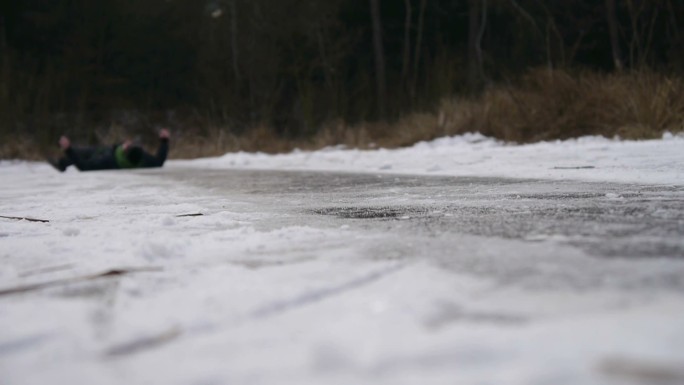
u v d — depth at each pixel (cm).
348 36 2019
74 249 218
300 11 2075
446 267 155
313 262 173
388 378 85
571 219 238
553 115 1070
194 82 2244
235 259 186
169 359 99
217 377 90
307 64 2028
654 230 203
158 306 132
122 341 109
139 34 2336
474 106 1238
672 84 948
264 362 95
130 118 2197
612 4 1522
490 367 86
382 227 240
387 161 841
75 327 119
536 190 370
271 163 1038
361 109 1811
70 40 2212
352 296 131
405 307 119
